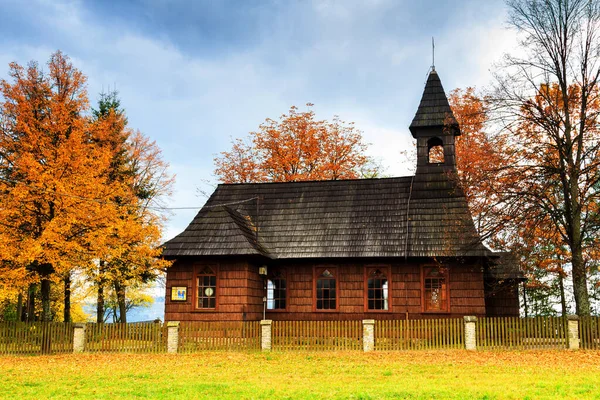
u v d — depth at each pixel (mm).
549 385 14312
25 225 25672
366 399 12812
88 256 25844
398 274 27156
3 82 27422
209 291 27000
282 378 16469
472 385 14570
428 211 28344
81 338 23875
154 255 27109
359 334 23422
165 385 15312
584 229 25031
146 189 37719
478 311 25922
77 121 27359
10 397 13898
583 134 25375
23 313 41094
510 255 28531
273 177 44625
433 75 31281
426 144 30141
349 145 44719
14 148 26422
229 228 27281
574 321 22344
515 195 24891
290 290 28219
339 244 27906
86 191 25203
